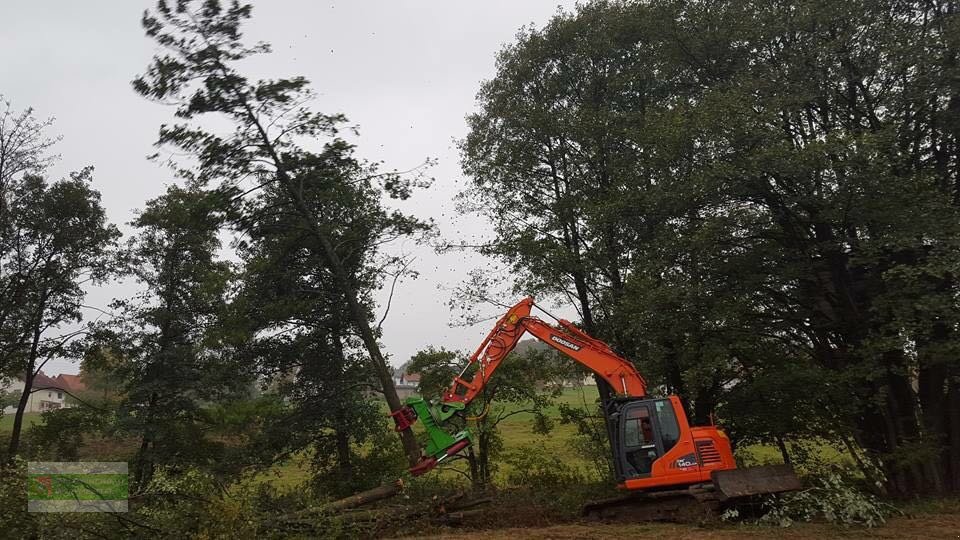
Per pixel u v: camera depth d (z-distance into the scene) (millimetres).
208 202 15102
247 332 17078
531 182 19000
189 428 21688
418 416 12023
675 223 14836
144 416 21859
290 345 18578
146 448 22031
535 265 17297
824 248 13047
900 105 12844
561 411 17703
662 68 16906
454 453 11898
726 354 12922
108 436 21938
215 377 20516
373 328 18594
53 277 23109
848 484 13109
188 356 22422
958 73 12008
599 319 17094
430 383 18641
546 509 12688
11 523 8227
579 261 16641
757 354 14477
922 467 13164
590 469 16922
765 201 13688
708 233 13156
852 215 12250
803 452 15250
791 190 12953
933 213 11820
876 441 14219
